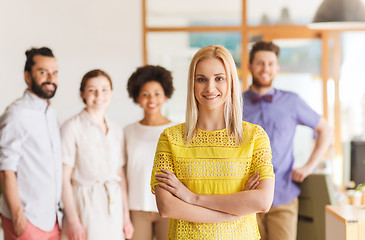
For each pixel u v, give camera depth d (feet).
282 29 21.34
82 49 20.42
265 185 6.04
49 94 9.43
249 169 6.19
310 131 20.17
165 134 6.40
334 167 21.58
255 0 21.30
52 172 9.44
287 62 21.58
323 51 21.45
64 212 9.80
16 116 9.14
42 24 19.97
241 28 21.31
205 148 6.18
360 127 21.65
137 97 10.67
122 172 10.51
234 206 5.94
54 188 9.48
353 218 8.34
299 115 10.54
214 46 6.26
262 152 6.19
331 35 21.44
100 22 20.54
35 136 9.23
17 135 9.11
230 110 6.23
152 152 10.36
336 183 21.53
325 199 10.66
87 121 10.02
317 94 21.70
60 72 20.26
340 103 21.70
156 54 21.25
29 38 19.75
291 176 10.46
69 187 9.82
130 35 20.74
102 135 10.10
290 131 10.38
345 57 21.52
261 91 10.50
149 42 21.25
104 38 20.57
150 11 21.21
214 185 6.11
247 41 21.40
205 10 21.29
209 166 6.14
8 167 9.00
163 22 21.22
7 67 19.39
